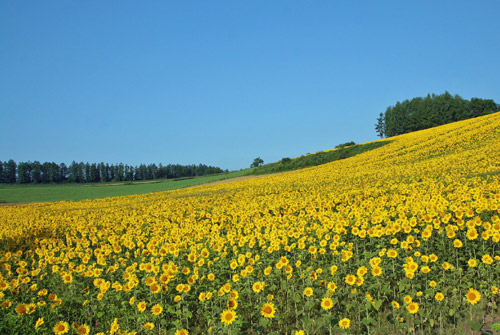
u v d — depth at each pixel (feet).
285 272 27.02
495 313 21.66
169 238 43.55
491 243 29.68
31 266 39.58
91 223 69.41
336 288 24.09
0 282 27.58
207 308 23.39
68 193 230.89
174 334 21.07
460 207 36.70
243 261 28.27
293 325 22.54
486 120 190.90
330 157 226.99
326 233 36.37
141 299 26.17
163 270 28.04
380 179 103.55
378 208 44.93
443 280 23.89
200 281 26.35
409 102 423.23
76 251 41.39
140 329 22.31
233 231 45.47
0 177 453.17
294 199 76.59
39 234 64.59
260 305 22.85
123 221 68.95
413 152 155.22
